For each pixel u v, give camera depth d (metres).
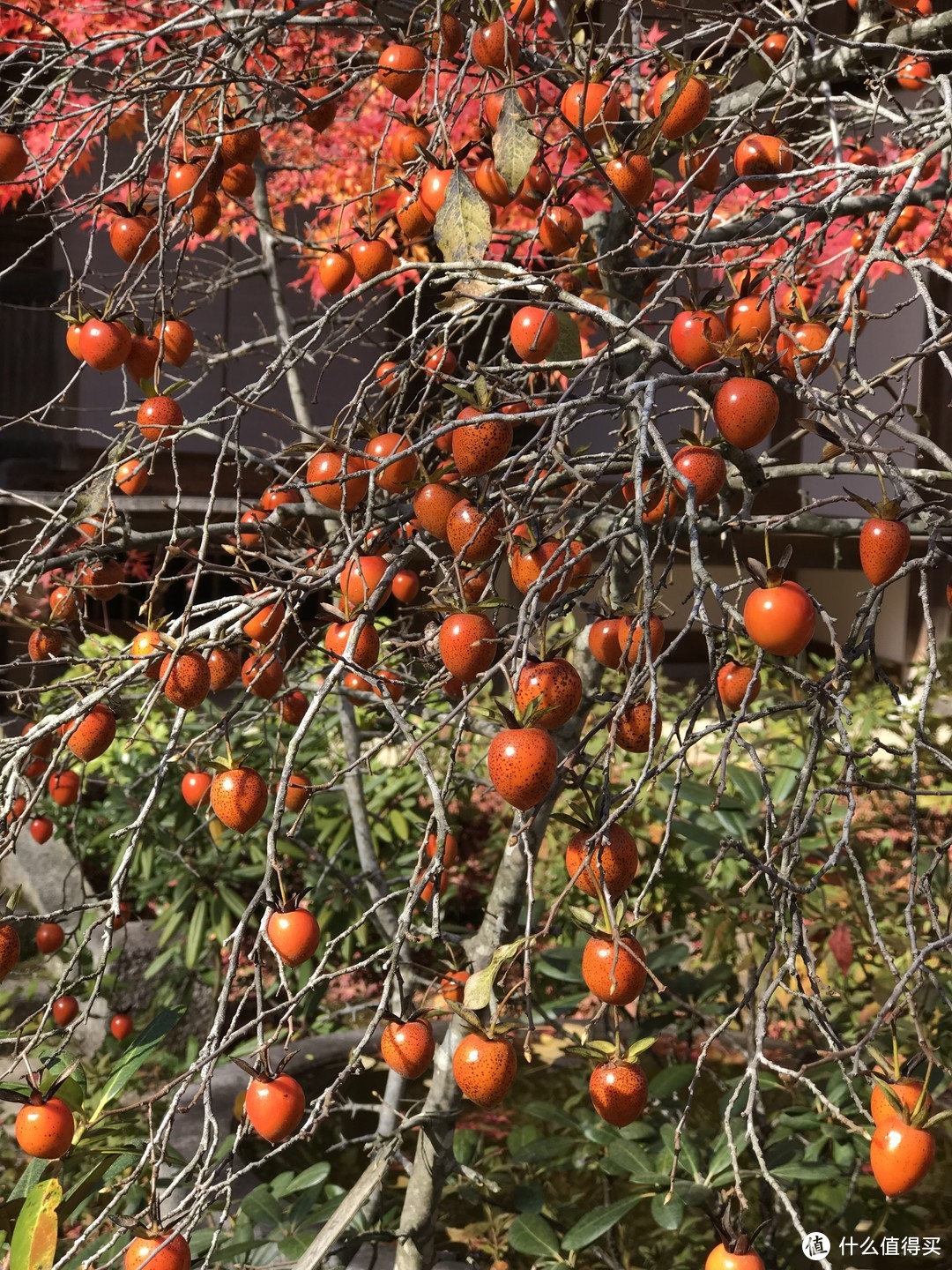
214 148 0.89
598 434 2.54
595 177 0.99
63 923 1.93
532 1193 1.08
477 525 0.73
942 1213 1.24
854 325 0.73
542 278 0.77
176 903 1.73
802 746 1.39
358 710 1.32
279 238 1.23
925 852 1.36
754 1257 0.65
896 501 0.69
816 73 1.02
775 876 0.62
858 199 0.89
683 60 0.82
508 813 1.84
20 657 0.94
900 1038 1.11
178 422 0.89
